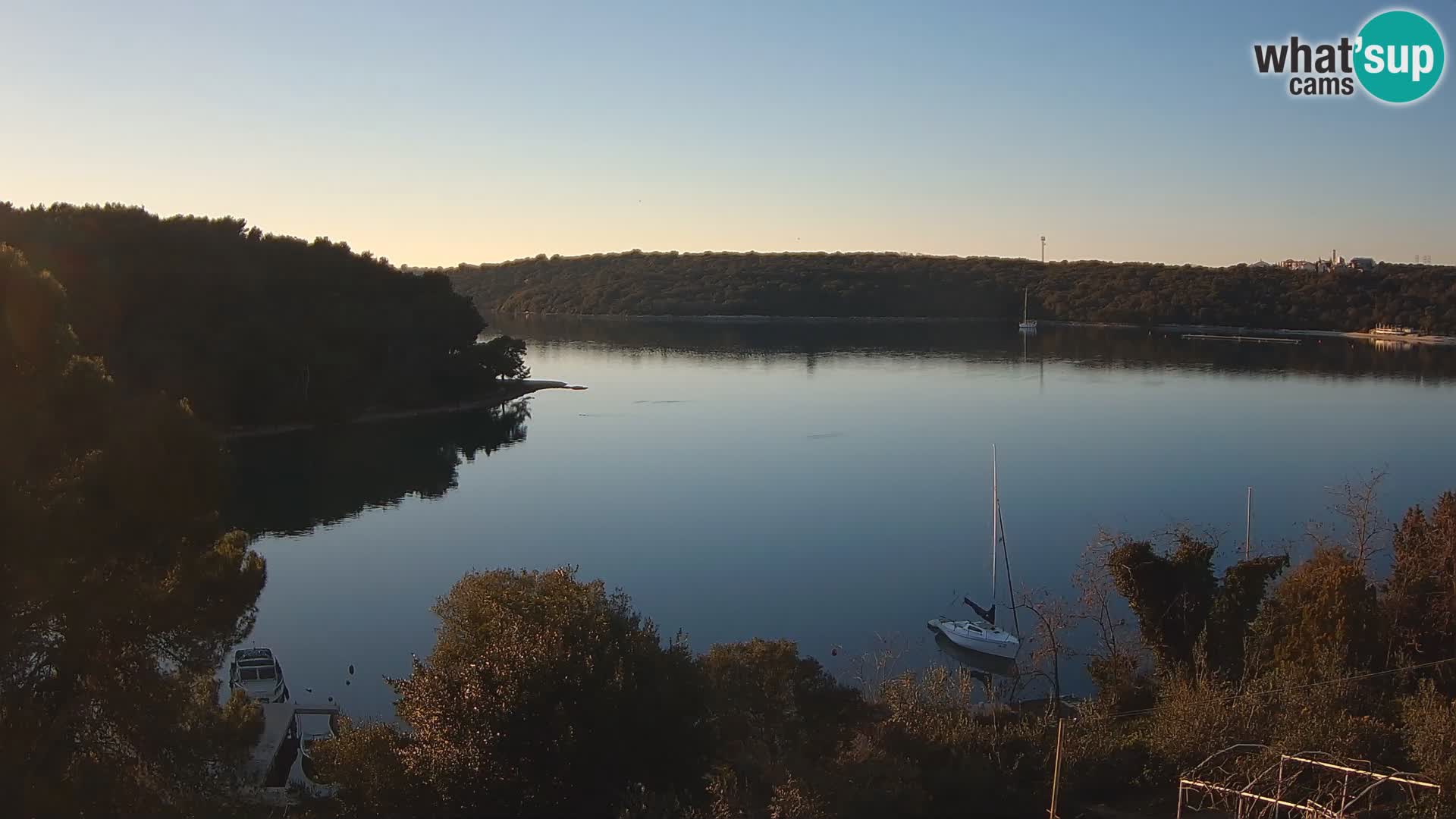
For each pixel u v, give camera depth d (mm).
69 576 14320
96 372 16141
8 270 15297
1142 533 60781
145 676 15812
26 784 13867
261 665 38125
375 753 17984
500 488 78062
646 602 50031
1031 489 75125
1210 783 13891
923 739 18672
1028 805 16172
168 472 15555
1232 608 26609
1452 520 24500
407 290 130625
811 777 15023
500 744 16312
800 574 54562
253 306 104250
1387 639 23000
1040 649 31406
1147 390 132375
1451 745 13750
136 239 106062
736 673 24234
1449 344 187625
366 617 48094
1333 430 99625
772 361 173375
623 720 16859
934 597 50469
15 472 14445
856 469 84312
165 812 15570
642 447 95438
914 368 162125
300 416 100375
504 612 18312
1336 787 13500
